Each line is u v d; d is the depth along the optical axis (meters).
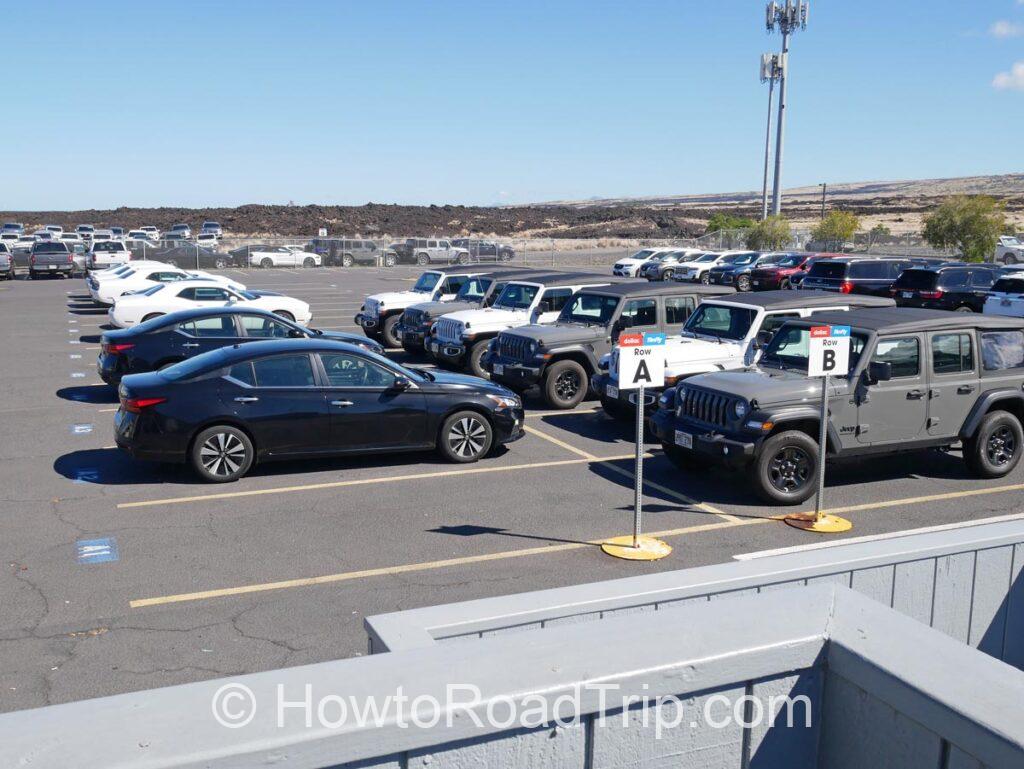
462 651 1.92
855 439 9.80
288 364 10.48
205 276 28.53
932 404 10.09
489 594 7.15
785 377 10.05
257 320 15.00
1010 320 10.56
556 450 12.00
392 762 1.72
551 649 1.94
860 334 9.93
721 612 2.12
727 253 44.31
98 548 8.13
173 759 1.50
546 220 104.00
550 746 1.87
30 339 22.25
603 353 14.81
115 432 10.29
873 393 9.78
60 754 1.50
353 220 93.56
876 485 10.41
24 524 8.77
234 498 9.67
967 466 10.70
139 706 1.65
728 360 12.49
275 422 10.31
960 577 3.75
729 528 8.80
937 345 10.13
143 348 14.35
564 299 17.31
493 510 9.34
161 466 10.95
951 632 3.78
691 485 10.38
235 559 7.90
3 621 6.62
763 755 2.05
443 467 11.05
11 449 11.75
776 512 9.34
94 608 6.87
